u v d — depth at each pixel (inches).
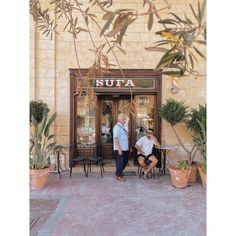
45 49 289.4
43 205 183.0
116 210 174.4
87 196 203.2
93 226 150.1
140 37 286.2
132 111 79.4
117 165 249.0
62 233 141.3
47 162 242.7
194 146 270.4
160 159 286.2
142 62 288.0
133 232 142.6
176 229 145.9
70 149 293.9
